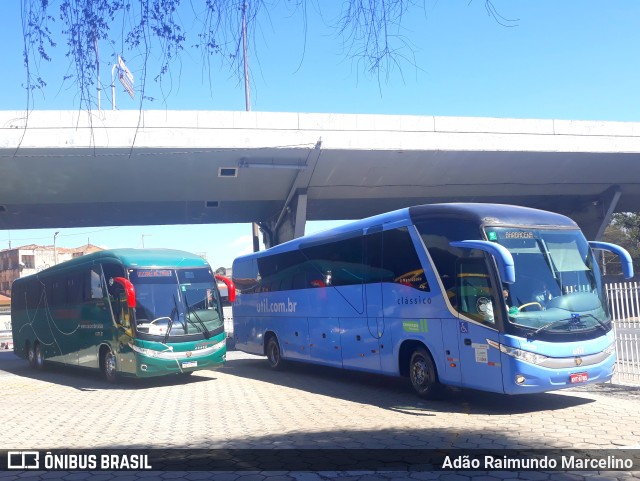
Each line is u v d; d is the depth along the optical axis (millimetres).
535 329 9617
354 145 21656
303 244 15969
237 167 22375
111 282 15773
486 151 22641
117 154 20297
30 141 19031
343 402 11656
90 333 16875
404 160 22969
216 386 14781
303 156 22047
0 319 46938
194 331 15281
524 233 10352
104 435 9086
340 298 14055
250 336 18953
